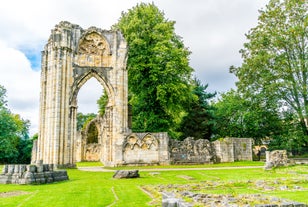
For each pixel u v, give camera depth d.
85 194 16.39
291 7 43.53
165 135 38.19
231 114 54.41
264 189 16.72
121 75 40.25
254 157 53.84
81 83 39.06
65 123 36.94
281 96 43.41
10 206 13.30
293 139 43.00
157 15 48.56
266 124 49.75
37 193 16.91
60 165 35.62
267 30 45.28
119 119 39.16
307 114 40.72
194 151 39.50
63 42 37.91
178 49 46.44
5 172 21.78
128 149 37.69
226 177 23.67
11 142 68.12
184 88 47.97
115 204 13.51
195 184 19.20
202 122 58.62
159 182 21.33
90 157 66.88
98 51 40.47
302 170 26.83
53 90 36.84
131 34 45.72
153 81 45.81
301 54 43.25
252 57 46.09
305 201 12.44
